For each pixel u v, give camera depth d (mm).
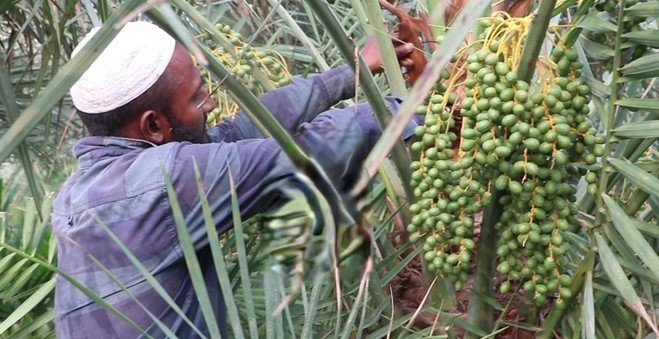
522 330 1747
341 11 2555
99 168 1587
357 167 1602
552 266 1463
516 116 1370
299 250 1351
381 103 1513
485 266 1632
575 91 1428
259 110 1062
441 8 881
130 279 1515
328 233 1119
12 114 946
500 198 1514
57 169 3053
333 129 1584
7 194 2473
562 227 1445
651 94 2699
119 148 1610
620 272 1481
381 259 1849
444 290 1769
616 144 1774
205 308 1302
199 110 1667
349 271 1694
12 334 1787
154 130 1633
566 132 1365
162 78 1595
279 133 1083
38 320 1815
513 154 1438
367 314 1779
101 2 1450
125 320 1277
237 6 2854
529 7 1661
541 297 1512
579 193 1946
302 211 1374
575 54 1434
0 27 2617
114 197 1517
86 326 1532
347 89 1865
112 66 1582
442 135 1488
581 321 1606
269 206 1563
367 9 1682
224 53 2002
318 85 1836
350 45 1416
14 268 1860
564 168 1468
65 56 2773
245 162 1520
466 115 1411
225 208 1524
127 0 771
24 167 1120
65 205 1608
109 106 1594
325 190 1119
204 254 1588
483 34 1493
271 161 1525
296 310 1713
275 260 1412
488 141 1389
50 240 1994
